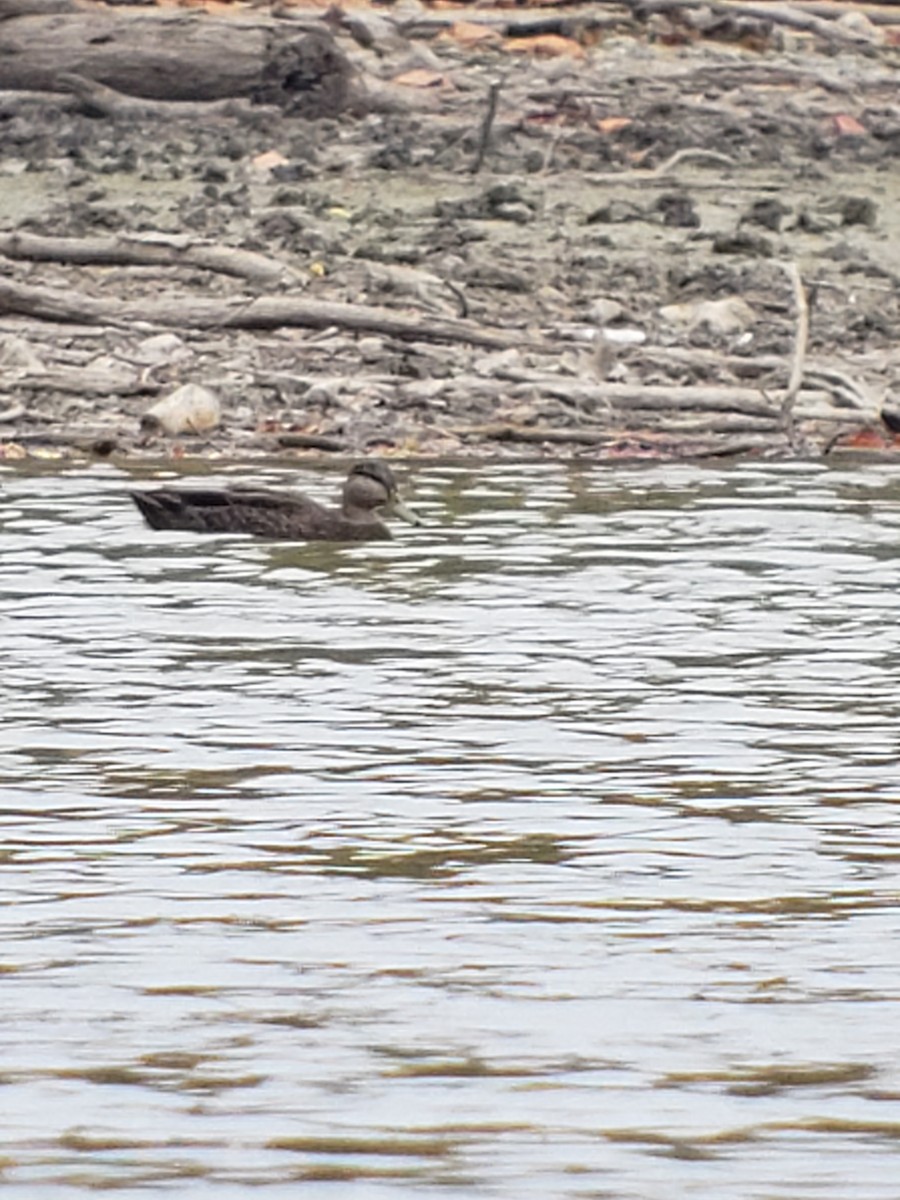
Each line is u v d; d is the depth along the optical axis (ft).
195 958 76.79
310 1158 62.85
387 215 233.96
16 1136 64.08
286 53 265.34
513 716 105.50
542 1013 72.28
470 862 86.07
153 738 101.65
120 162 246.88
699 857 86.79
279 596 129.18
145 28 264.52
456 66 281.54
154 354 196.95
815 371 195.83
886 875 84.79
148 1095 66.64
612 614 125.18
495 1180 61.62
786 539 145.38
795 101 278.46
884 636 120.67
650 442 182.50
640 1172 62.03
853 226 239.50
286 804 92.73
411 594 130.00
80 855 86.74
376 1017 72.08
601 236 229.86
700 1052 69.51
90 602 127.24
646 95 277.03
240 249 220.64
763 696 109.19
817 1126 64.69
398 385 192.13
